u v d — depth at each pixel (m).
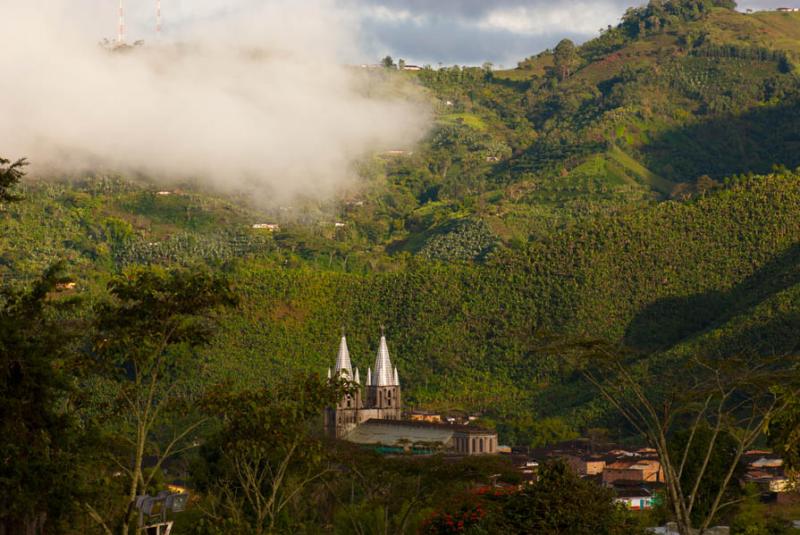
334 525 98.25
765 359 70.69
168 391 65.12
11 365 48.72
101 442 57.94
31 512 50.84
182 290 57.03
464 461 83.62
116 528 65.38
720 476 94.62
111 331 58.72
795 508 113.69
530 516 68.62
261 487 92.06
